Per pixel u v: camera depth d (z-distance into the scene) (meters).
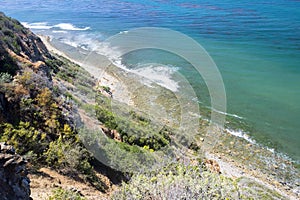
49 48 35.75
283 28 50.72
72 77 19.73
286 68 32.12
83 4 84.88
